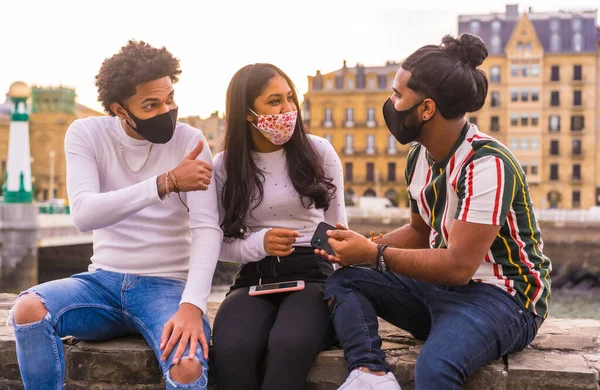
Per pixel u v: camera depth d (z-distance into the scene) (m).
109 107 2.59
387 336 2.85
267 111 2.65
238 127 2.72
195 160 2.46
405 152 60.03
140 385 2.66
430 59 2.35
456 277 2.29
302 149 2.74
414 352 2.60
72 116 78.25
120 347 2.66
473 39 2.37
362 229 37.22
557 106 57.41
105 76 2.54
